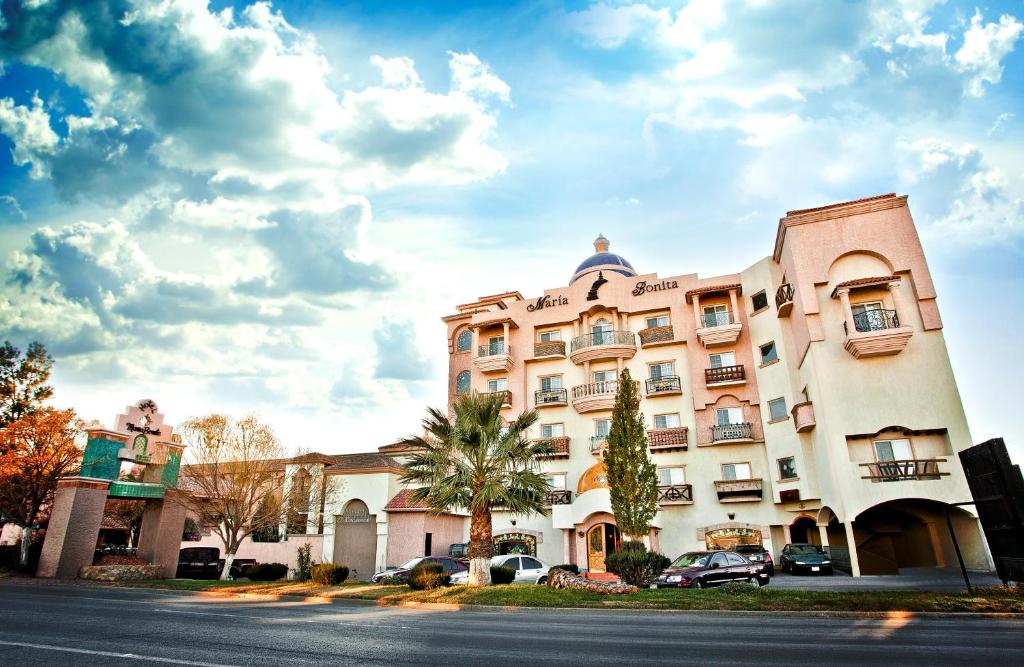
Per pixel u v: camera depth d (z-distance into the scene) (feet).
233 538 83.97
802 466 94.02
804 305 89.92
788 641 32.65
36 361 94.68
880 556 97.40
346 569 74.28
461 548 110.63
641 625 40.16
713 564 68.80
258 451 87.86
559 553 107.96
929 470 78.48
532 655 28.48
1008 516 44.06
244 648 29.78
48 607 46.62
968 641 31.99
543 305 128.26
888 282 85.61
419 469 69.51
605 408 113.80
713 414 108.37
